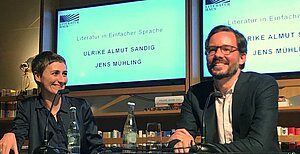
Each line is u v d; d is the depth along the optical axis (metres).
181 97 3.44
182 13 3.69
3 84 4.34
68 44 4.05
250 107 2.08
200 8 3.60
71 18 4.07
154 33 3.77
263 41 3.38
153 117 3.76
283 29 3.34
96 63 3.94
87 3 4.17
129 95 3.89
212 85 2.26
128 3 3.90
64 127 2.45
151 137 2.48
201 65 3.52
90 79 3.94
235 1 3.49
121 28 3.90
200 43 3.55
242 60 2.22
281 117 3.38
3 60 4.38
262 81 2.11
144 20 3.82
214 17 3.54
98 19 3.98
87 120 2.54
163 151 1.75
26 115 2.51
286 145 3.05
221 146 1.75
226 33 2.15
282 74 3.30
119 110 3.91
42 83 2.50
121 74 3.84
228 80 2.17
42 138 2.44
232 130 2.13
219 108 2.19
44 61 2.50
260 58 3.37
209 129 2.18
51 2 4.15
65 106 2.51
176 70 3.66
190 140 1.93
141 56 3.79
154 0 3.80
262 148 1.85
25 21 4.39
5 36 4.43
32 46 4.32
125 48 3.86
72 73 4.00
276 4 3.38
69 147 2.30
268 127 1.95
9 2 4.48
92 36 3.98
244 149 1.79
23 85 4.25
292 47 3.30
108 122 3.93
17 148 2.20
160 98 3.51
